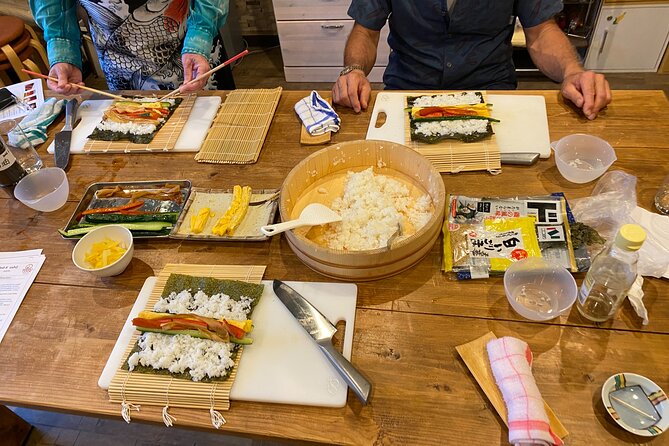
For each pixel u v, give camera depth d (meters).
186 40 1.60
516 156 1.17
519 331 0.86
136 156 1.35
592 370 0.79
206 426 0.80
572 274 0.92
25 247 1.14
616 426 0.73
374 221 1.01
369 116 1.38
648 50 2.71
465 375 0.81
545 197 1.04
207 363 0.84
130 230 1.10
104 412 0.83
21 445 1.60
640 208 1.02
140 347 0.88
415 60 1.73
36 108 1.55
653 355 0.80
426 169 1.06
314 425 0.77
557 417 0.74
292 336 0.88
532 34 1.59
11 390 0.87
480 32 1.62
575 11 2.64
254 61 3.36
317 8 2.71
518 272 0.92
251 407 0.81
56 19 1.59
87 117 1.50
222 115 1.43
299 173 1.08
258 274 0.99
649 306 0.86
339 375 0.82
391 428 0.76
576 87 1.31
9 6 2.76
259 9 3.29
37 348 0.93
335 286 0.96
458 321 0.88
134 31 1.69
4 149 1.25
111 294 1.01
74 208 1.22
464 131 1.22
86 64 3.28
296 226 0.98
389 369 0.83
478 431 0.74
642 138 1.20
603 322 0.85
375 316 0.91
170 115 1.46
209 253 1.06
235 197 1.13
